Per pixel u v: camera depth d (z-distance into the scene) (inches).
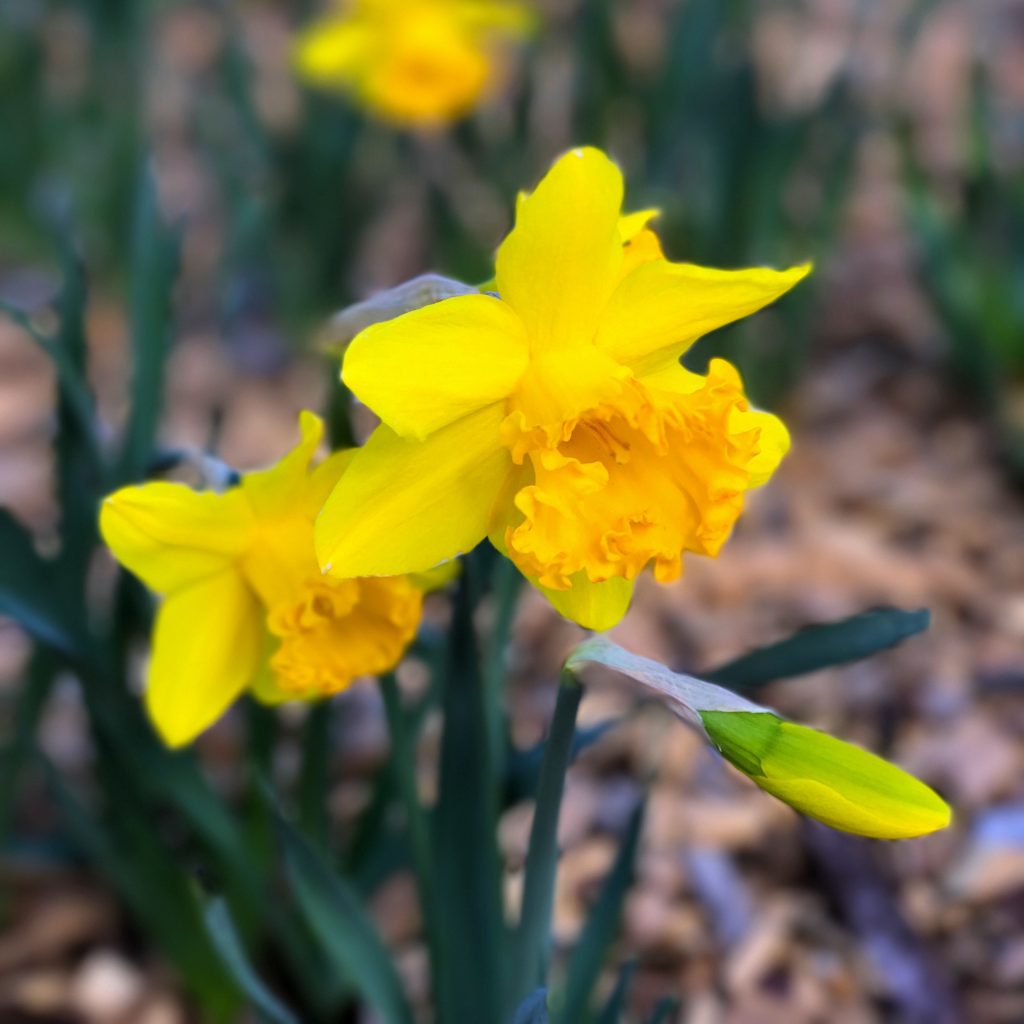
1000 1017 15.5
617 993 11.3
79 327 13.3
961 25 45.3
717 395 8.8
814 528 24.1
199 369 30.3
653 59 32.0
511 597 10.9
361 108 28.4
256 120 29.3
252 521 10.0
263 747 14.2
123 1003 16.2
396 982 12.1
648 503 8.8
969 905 16.7
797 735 7.6
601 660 8.5
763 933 16.7
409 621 9.7
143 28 33.9
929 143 37.4
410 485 8.7
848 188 26.9
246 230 23.0
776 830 17.9
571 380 8.6
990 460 25.7
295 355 30.5
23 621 12.1
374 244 35.3
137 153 29.7
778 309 26.2
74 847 16.0
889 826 7.4
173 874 14.5
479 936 11.0
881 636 10.0
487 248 27.8
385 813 14.2
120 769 13.8
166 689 10.5
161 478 13.9
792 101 39.2
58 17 38.7
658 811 18.3
